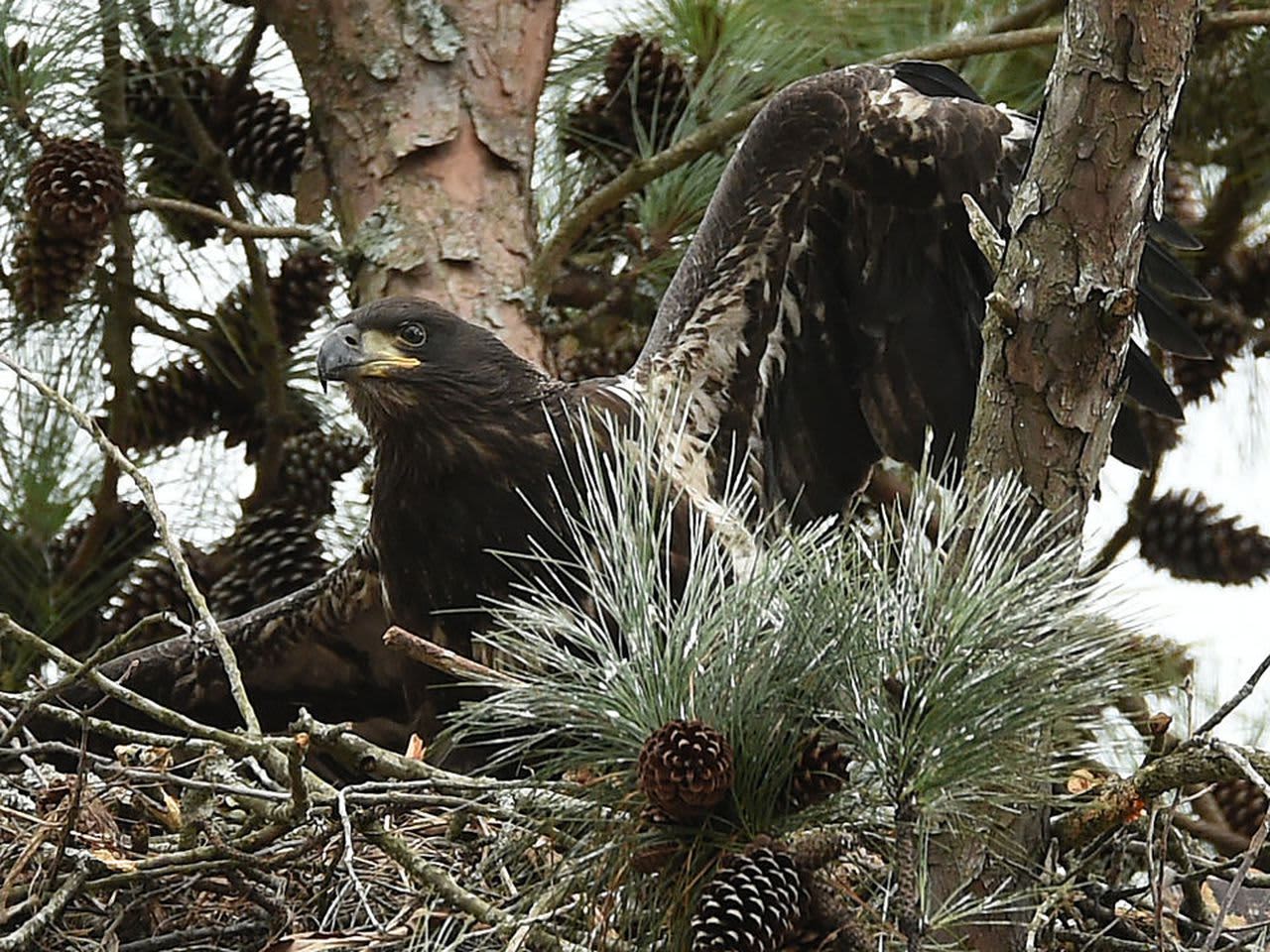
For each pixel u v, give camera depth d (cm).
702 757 722
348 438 1501
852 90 1263
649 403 1051
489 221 1351
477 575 1168
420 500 1171
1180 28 848
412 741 1025
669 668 753
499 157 1368
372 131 1370
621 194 1332
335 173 1381
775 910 711
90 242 1328
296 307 1490
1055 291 864
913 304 1291
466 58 1378
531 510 1150
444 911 889
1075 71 856
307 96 1405
